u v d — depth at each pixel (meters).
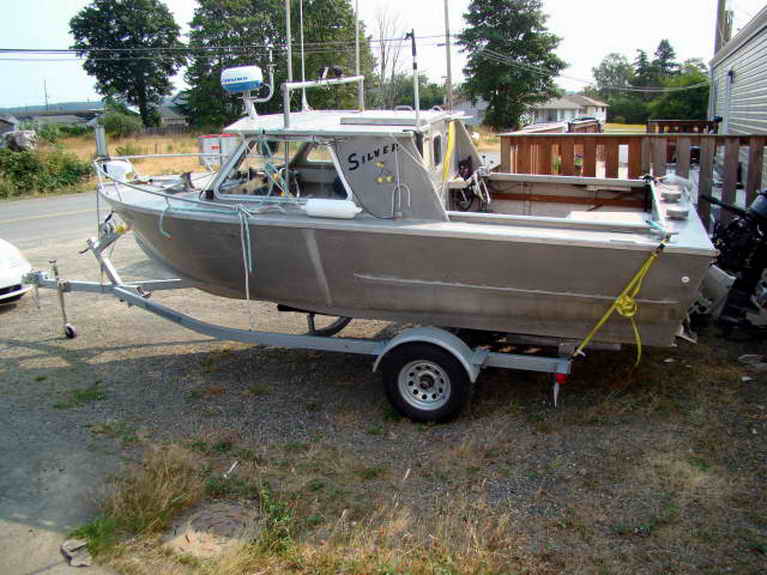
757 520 3.48
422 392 4.80
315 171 5.12
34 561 3.42
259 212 5.00
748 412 4.62
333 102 38.38
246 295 5.27
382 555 3.31
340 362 5.99
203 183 6.54
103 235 6.47
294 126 5.02
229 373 5.81
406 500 3.85
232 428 4.80
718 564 3.18
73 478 4.18
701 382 5.14
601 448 4.30
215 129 47.94
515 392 5.22
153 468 4.13
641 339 4.59
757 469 3.94
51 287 6.66
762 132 12.35
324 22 41.22
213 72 47.81
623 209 6.08
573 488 3.89
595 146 8.33
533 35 48.81
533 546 3.38
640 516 3.58
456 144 6.24
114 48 59.59
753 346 5.77
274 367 5.92
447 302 4.83
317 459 4.34
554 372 4.66
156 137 45.25
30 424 4.93
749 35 13.55
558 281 4.45
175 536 3.57
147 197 5.93
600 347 4.71
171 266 5.83
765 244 5.32
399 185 4.73
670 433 4.42
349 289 5.05
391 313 5.10
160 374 5.82
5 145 25.02
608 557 3.27
